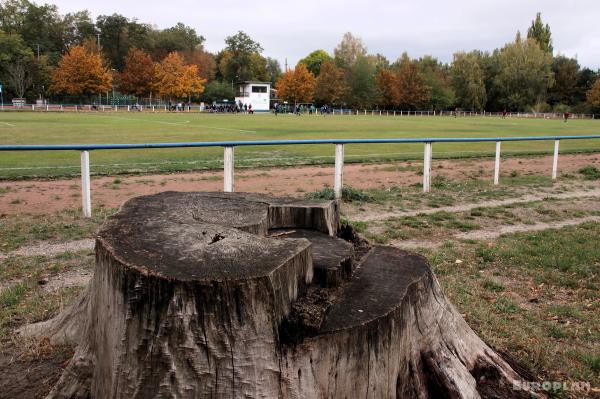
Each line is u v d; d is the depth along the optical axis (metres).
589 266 6.57
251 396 2.35
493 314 5.01
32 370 3.49
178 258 2.51
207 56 115.75
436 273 6.20
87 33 107.50
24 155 16.75
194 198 3.89
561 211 10.08
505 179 13.68
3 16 95.25
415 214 9.41
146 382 2.38
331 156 17.42
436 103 95.50
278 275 2.40
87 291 3.63
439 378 2.98
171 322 2.31
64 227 7.73
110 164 14.49
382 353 2.58
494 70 101.56
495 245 7.49
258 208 3.57
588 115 88.25
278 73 143.62
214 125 35.84
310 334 2.41
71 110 66.00
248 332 2.33
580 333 4.69
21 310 4.63
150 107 80.12
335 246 3.22
